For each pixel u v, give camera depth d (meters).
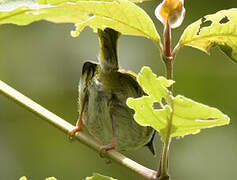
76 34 4.24
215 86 11.05
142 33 4.21
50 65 12.07
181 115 3.60
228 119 3.52
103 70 4.93
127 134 5.42
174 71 11.11
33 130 11.82
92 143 4.44
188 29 4.28
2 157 11.51
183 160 11.34
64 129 4.60
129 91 5.03
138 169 3.96
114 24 4.18
